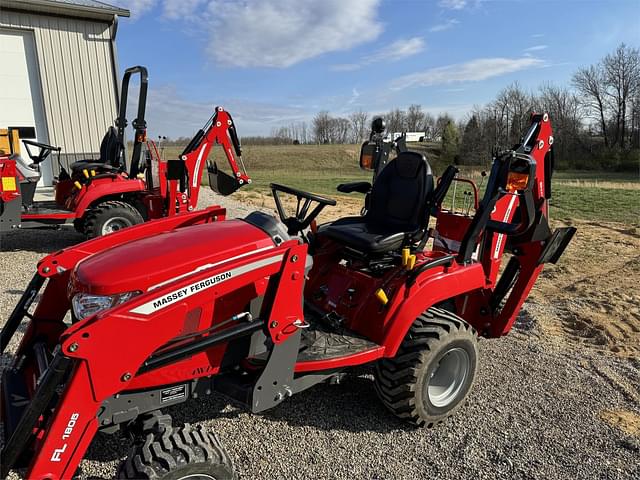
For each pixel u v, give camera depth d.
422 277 3.13
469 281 3.38
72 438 2.01
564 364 4.05
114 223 7.30
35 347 2.75
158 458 2.07
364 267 3.50
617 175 39.19
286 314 2.47
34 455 1.99
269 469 2.78
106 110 13.17
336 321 3.16
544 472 2.80
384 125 4.23
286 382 2.62
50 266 2.82
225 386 2.60
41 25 12.05
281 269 2.42
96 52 12.81
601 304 5.50
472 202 4.49
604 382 3.79
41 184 12.54
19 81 12.13
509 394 3.59
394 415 3.21
